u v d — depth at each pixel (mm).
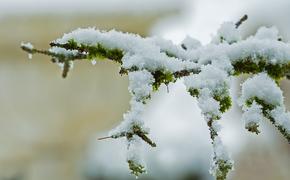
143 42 1969
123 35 1981
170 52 2043
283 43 2014
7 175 13641
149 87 1835
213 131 1771
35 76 15320
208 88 1861
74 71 15250
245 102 1916
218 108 1808
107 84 15156
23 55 15203
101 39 1944
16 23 14875
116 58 1947
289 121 1854
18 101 15180
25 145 14547
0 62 15250
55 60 1971
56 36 14805
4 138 14750
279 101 1888
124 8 13625
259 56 1980
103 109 15133
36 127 14930
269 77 1957
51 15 14672
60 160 14094
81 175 10008
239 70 1995
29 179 13688
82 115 15156
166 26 9664
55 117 15039
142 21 13352
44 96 15273
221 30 2223
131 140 1774
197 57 2035
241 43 2010
